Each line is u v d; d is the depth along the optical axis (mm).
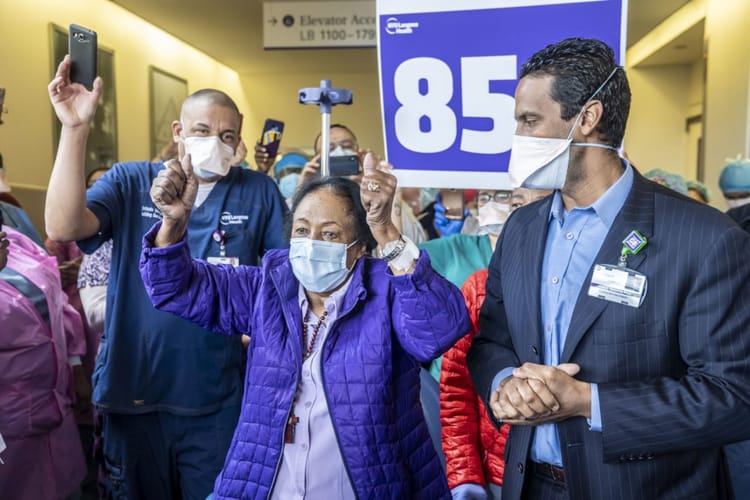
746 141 6445
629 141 10609
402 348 1624
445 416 2006
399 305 1556
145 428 2312
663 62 10203
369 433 1530
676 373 1370
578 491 1396
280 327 1623
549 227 1557
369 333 1572
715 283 1303
